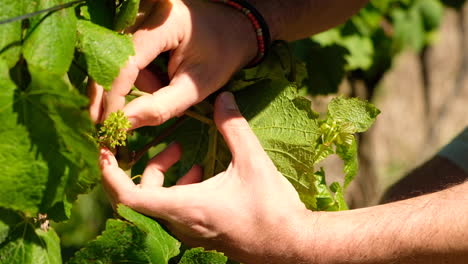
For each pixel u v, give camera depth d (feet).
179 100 4.09
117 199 4.03
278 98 4.30
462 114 16.34
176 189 4.06
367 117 4.58
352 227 4.17
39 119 3.69
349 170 4.67
